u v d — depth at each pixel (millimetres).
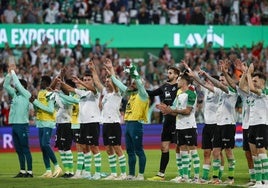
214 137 54031
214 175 53875
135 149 55344
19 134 57812
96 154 56219
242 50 105875
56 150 85562
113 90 55656
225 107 53906
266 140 50156
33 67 94812
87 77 55906
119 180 53469
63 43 102500
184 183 51406
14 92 58281
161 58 102625
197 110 90250
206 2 108938
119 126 55812
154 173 63188
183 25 106688
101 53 101062
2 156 81688
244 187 48719
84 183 51406
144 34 106000
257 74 50281
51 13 103625
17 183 52188
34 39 101875
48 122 58344
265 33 108562
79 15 104750
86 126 55938
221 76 54375
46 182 52406
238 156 78562
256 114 50000
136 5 107875
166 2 109000
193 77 53688
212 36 107312
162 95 57750
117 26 105000
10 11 102188
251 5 110438
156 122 93875
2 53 98188
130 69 54469
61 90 57938
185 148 53750
